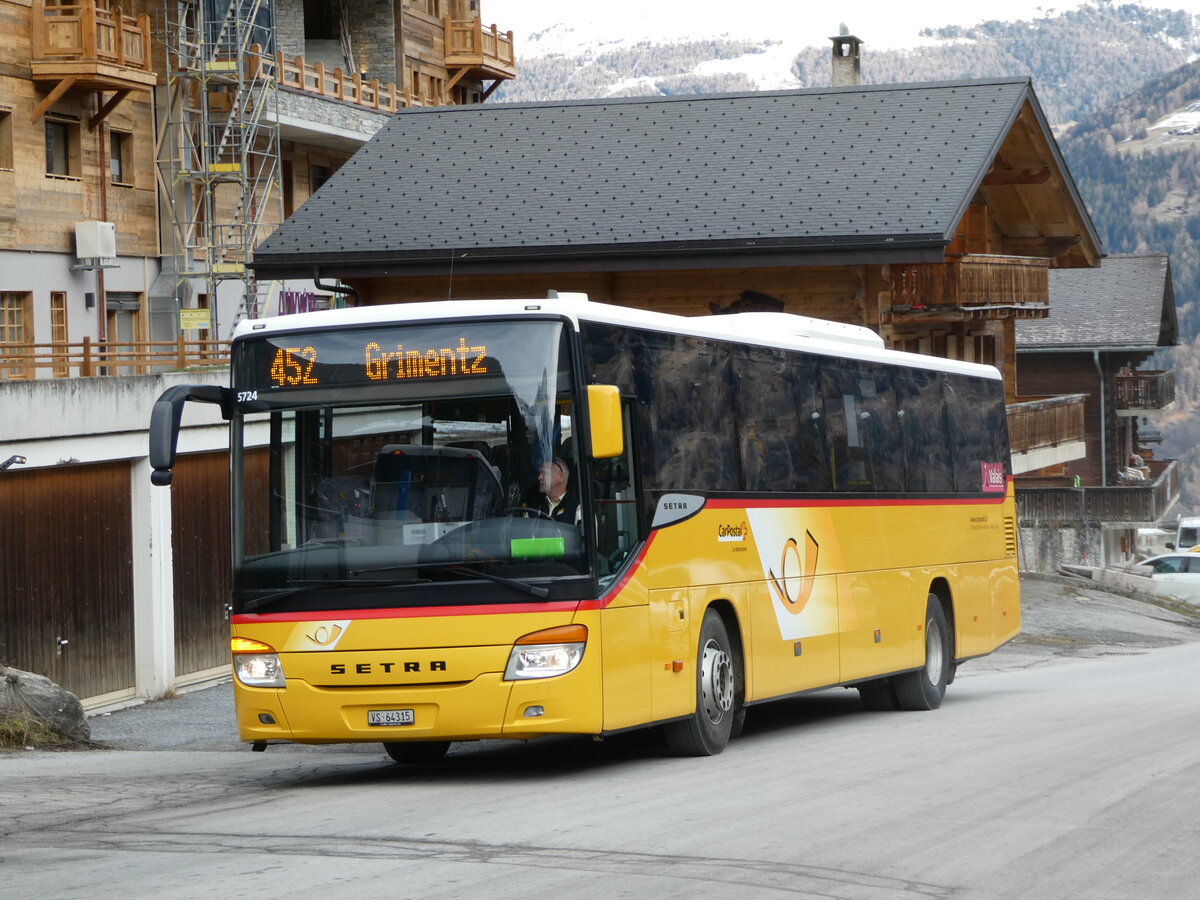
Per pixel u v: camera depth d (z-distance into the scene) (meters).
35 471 22.84
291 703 13.18
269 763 16.45
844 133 37.34
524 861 9.52
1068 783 12.62
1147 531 83.31
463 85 70.81
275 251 35.94
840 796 12.01
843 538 18.41
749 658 16.02
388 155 39.25
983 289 37.50
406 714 13.02
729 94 39.94
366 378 13.39
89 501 24.08
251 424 13.69
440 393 13.27
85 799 13.12
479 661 12.93
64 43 40.44
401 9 63.69
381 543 13.14
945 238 32.84
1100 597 44.06
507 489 13.12
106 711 24.05
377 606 13.06
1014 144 41.31
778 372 17.22
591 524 13.19
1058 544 54.31
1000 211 45.03
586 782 13.36
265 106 48.53
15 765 16.31
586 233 34.88
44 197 41.09
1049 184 43.16
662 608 14.30
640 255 34.31
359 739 13.12
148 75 42.59
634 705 13.73
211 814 12.02
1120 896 8.73
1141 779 12.82
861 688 20.97
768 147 37.28
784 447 17.16
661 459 14.53
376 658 13.02
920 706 20.75
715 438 15.65
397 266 35.50
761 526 16.41
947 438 21.98
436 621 12.96
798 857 9.62
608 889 8.70
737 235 33.84
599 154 38.12
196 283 47.75
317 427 13.42
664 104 40.06
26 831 11.41
